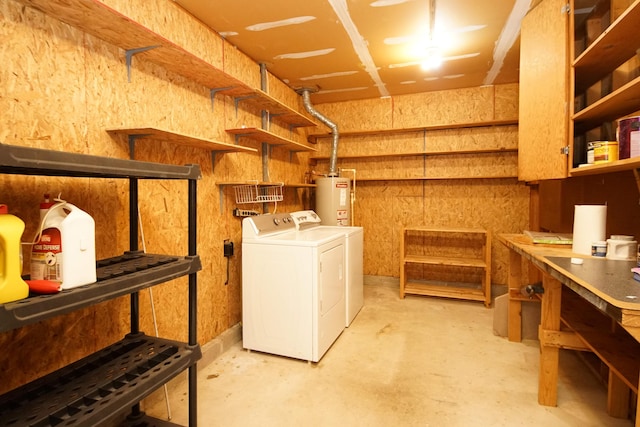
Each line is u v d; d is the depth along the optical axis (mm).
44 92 1390
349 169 4297
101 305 1643
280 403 1893
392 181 4301
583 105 2273
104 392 1115
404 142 4203
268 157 3281
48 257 997
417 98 4105
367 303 3650
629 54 1747
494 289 3865
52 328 1427
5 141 1264
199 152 2344
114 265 1316
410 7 2150
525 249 1937
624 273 1308
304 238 2510
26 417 976
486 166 3910
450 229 3670
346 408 1843
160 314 2014
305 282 2324
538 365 2299
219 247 2549
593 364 2193
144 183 1889
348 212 3945
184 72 2123
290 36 2551
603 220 1758
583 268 1406
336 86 3793
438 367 2277
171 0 2045
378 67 3209
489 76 3498
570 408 1820
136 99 1836
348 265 2965
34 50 1352
